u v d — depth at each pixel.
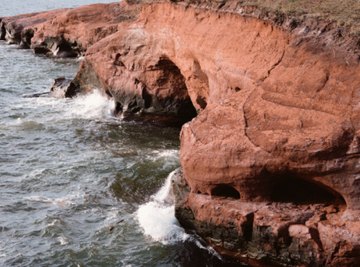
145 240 20.56
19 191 24.92
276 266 18.11
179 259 19.44
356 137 16.94
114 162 28.02
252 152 18.41
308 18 21.06
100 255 19.80
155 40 34.00
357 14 21.25
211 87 27.45
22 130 33.31
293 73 19.92
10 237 21.05
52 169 27.22
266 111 19.48
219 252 19.47
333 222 17.06
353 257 16.47
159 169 26.94
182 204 20.34
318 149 17.17
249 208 18.48
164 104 34.22
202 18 29.14
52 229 21.45
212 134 20.05
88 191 24.83
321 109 18.22
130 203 23.70
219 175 19.11
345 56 18.62
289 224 17.52
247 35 24.28
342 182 17.00
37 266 19.25
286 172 18.05
